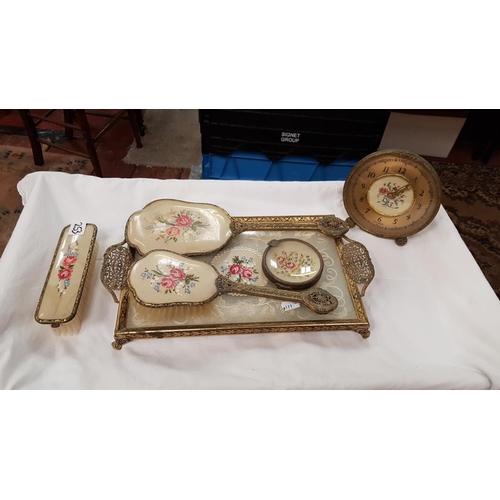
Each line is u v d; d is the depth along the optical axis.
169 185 1.36
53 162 2.13
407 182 1.20
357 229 1.29
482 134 2.32
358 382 0.93
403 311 1.10
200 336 1.01
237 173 1.83
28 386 0.91
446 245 1.20
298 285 1.04
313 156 1.73
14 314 1.00
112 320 1.04
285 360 0.97
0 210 1.88
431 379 0.94
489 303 1.05
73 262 1.07
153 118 2.47
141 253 1.10
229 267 1.10
